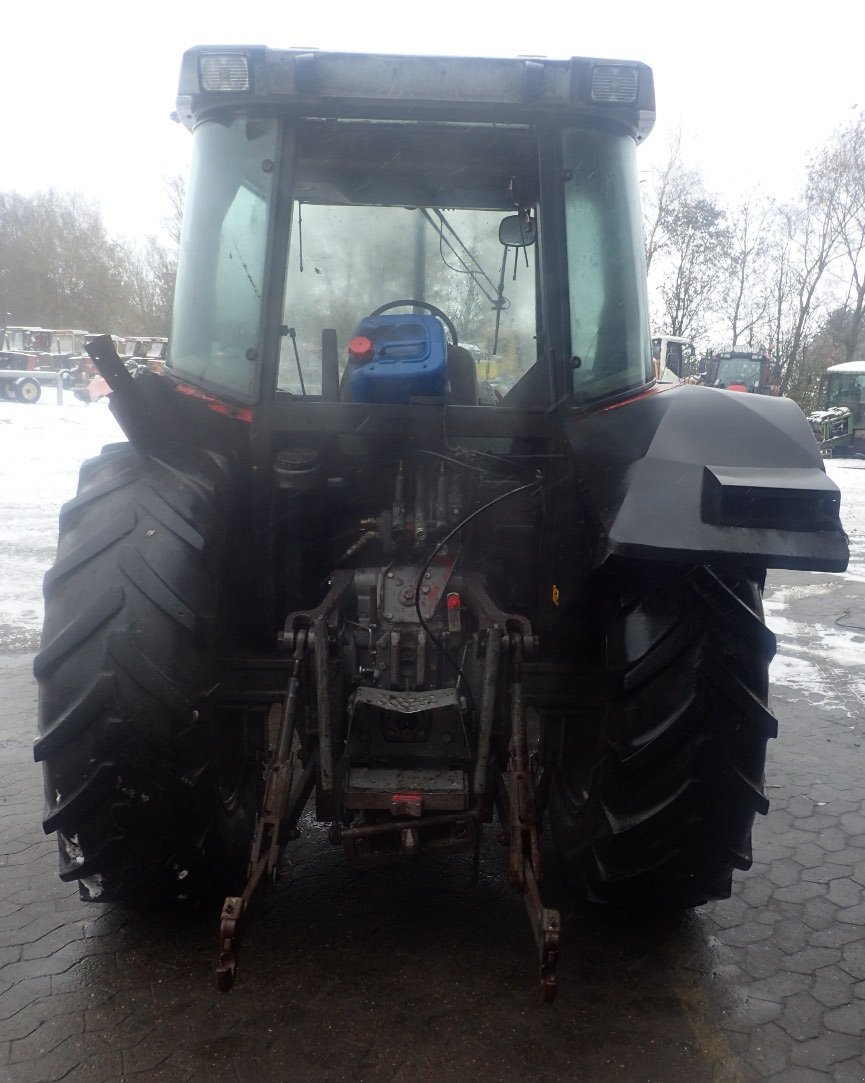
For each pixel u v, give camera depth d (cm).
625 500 214
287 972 246
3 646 552
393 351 260
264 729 280
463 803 229
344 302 303
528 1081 210
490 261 302
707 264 3122
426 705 234
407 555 261
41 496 1103
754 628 223
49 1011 231
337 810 234
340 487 272
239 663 254
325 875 297
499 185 294
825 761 409
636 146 272
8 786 365
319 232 301
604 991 242
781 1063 219
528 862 217
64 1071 211
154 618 213
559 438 258
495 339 306
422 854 229
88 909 276
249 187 258
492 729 237
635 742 224
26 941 260
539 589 270
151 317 4475
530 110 258
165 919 269
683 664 221
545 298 262
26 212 5144
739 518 207
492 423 259
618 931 270
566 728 282
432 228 301
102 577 216
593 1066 215
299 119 261
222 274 260
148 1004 233
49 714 216
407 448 266
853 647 595
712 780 223
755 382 2558
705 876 240
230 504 242
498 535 275
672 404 237
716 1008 237
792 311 3528
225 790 257
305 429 257
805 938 271
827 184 3381
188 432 248
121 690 212
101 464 242
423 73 250
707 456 217
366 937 263
